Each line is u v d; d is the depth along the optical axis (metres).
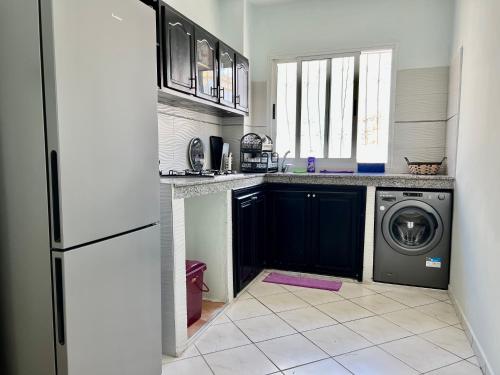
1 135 1.28
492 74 2.04
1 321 1.37
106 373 1.45
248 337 2.35
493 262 1.91
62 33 1.20
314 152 4.08
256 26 4.12
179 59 2.47
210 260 2.87
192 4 3.31
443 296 3.07
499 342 1.76
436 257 3.18
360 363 2.06
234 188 2.90
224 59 3.18
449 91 3.46
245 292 3.13
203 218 2.86
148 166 1.69
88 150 1.32
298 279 3.46
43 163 1.23
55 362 1.29
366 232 3.34
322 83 3.99
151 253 1.73
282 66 4.13
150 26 1.70
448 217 3.12
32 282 1.30
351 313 2.72
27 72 1.22
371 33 3.76
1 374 1.39
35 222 1.27
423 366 2.03
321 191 3.46
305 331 2.43
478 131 2.32
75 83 1.26
